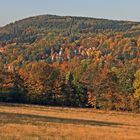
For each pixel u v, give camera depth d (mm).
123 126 60906
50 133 40219
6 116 57500
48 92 120312
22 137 34469
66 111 93000
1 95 117188
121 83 118250
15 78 120250
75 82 120125
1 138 32906
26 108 92125
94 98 118188
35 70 123188
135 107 112812
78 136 39594
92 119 72375
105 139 39469
